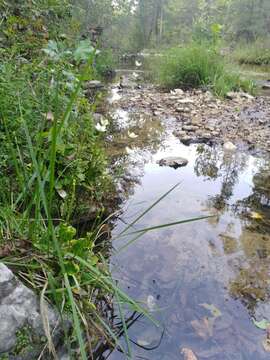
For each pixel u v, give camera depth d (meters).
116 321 1.40
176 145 3.65
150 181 2.72
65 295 1.21
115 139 3.69
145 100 5.77
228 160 3.28
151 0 22.09
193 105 5.48
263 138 3.92
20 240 1.25
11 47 2.53
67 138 2.03
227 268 1.74
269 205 2.42
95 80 6.50
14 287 1.10
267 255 1.85
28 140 1.20
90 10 9.77
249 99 6.03
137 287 1.58
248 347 1.32
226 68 7.63
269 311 1.49
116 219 2.12
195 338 1.35
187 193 2.55
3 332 1.02
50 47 2.39
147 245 1.89
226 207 2.37
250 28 20.34
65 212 1.78
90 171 2.08
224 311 1.48
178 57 7.27
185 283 1.63
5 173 1.72
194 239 1.97
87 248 1.42
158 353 1.27
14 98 1.88
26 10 3.43
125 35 17.81
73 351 1.19
